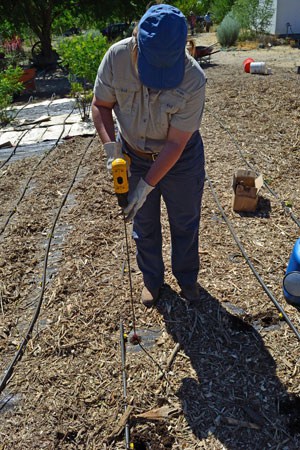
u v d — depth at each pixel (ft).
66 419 8.03
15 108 30.66
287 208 14.64
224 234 13.26
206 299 10.56
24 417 8.14
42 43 55.31
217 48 62.54
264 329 9.75
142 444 7.59
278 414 7.93
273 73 37.83
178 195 8.82
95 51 29.63
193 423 7.85
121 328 9.85
